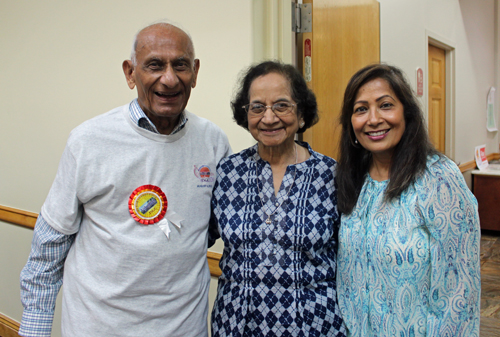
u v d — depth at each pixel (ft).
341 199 3.72
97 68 7.07
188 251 3.72
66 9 7.41
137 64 3.45
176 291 3.67
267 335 3.55
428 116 12.97
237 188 3.95
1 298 9.28
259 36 5.53
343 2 6.84
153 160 3.60
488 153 18.89
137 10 6.48
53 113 7.86
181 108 3.59
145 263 3.50
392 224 3.29
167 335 3.64
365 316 3.47
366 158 3.80
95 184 3.47
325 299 3.66
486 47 17.87
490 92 18.43
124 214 3.55
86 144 3.47
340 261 3.76
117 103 6.86
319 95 6.19
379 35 8.39
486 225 14.53
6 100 8.77
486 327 8.05
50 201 3.67
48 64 7.83
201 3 5.84
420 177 3.22
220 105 5.86
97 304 3.55
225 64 5.72
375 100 3.31
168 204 3.63
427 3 11.71
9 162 8.86
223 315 3.79
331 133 6.62
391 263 3.25
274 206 3.74
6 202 9.04
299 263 3.63
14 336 8.84
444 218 3.09
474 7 16.08
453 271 3.10
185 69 3.51
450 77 14.38
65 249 3.84
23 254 8.66
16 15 8.32
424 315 3.19
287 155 3.96
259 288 3.61
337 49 6.69
